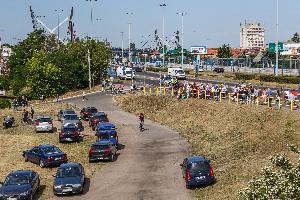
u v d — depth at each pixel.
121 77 95.38
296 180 13.04
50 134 46.53
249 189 13.91
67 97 75.75
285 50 126.12
